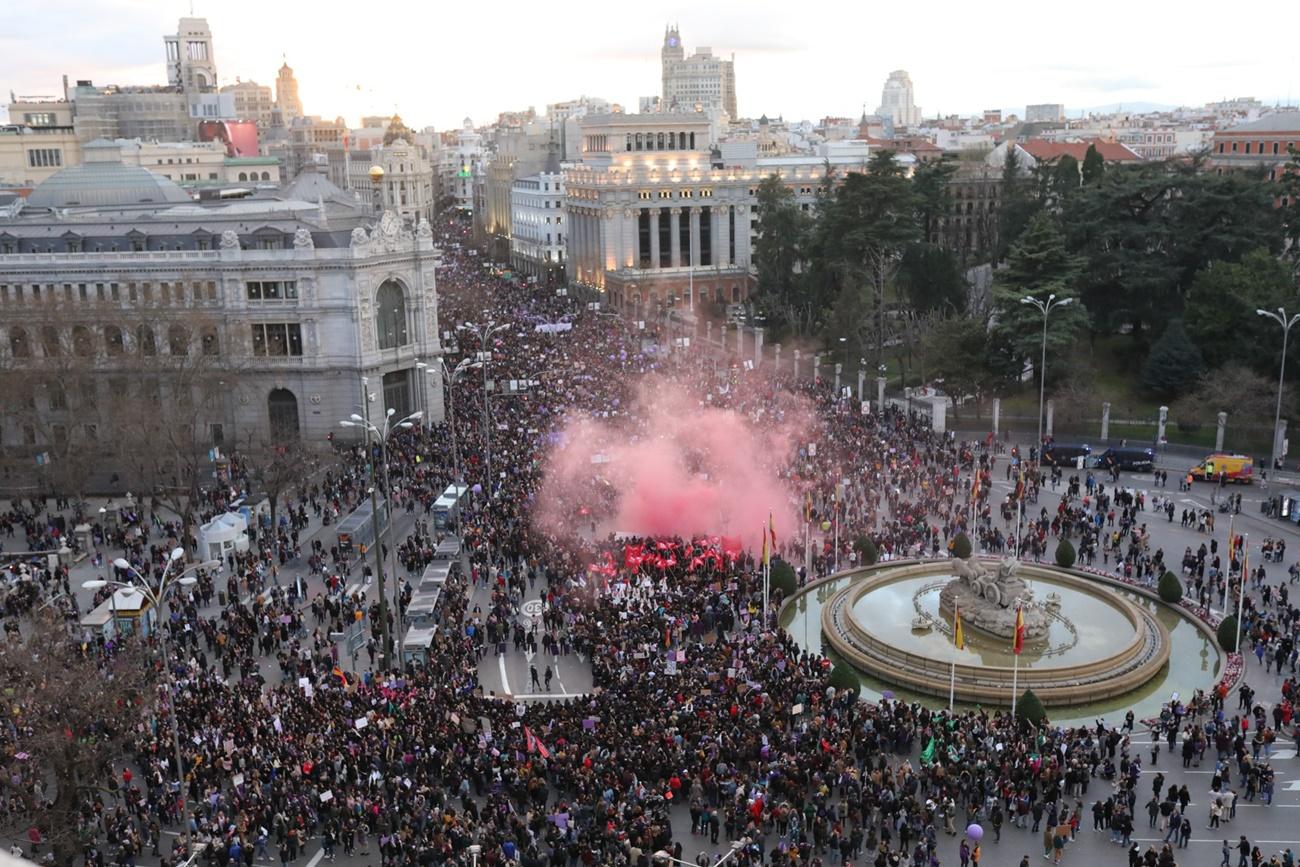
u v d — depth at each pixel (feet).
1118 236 412.77
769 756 158.81
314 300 357.82
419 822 147.23
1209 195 402.72
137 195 465.88
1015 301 371.15
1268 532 268.41
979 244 621.31
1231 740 168.14
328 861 148.15
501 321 533.14
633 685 179.11
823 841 144.97
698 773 155.22
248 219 377.50
